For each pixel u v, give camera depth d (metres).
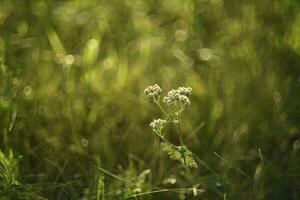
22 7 5.69
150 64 5.24
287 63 5.05
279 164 4.30
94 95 4.79
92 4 6.01
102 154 4.29
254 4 5.59
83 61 5.10
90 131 4.51
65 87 4.76
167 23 5.92
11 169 3.74
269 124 4.63
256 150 4.43
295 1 5.40
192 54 5.46
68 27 5.65
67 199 3.84
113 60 5.21
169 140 4.52
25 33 5.41
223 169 4.24
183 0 6.01
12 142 4.07
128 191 3.82
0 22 5.50
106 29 5.68
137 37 5.63
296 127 4.58
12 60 4.96
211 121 4.59
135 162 4.32
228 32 5.53
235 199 3.92
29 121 4.30
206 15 5.78
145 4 6.12
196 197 3.99
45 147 4.25
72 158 4.21
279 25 5.33
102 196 3.73
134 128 4.52
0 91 4.28
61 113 4.55
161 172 4.15
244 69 5.02
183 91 3.59
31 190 3.74
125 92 4.89
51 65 5.09
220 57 5.27
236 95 4.80
